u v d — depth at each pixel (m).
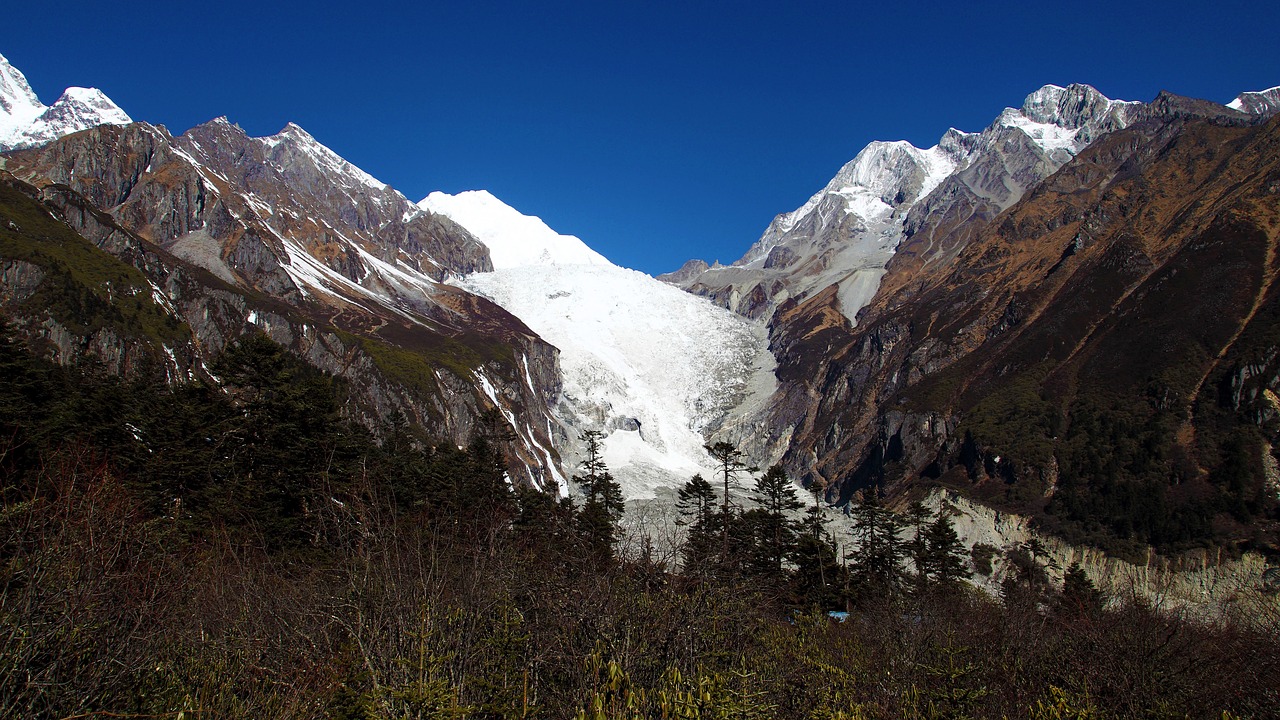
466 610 10.77
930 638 17.25
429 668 9.80
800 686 13.55
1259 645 15.91
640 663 10.95
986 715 13.87
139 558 11.58
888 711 13.80
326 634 10.52
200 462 27.61
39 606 8.73
